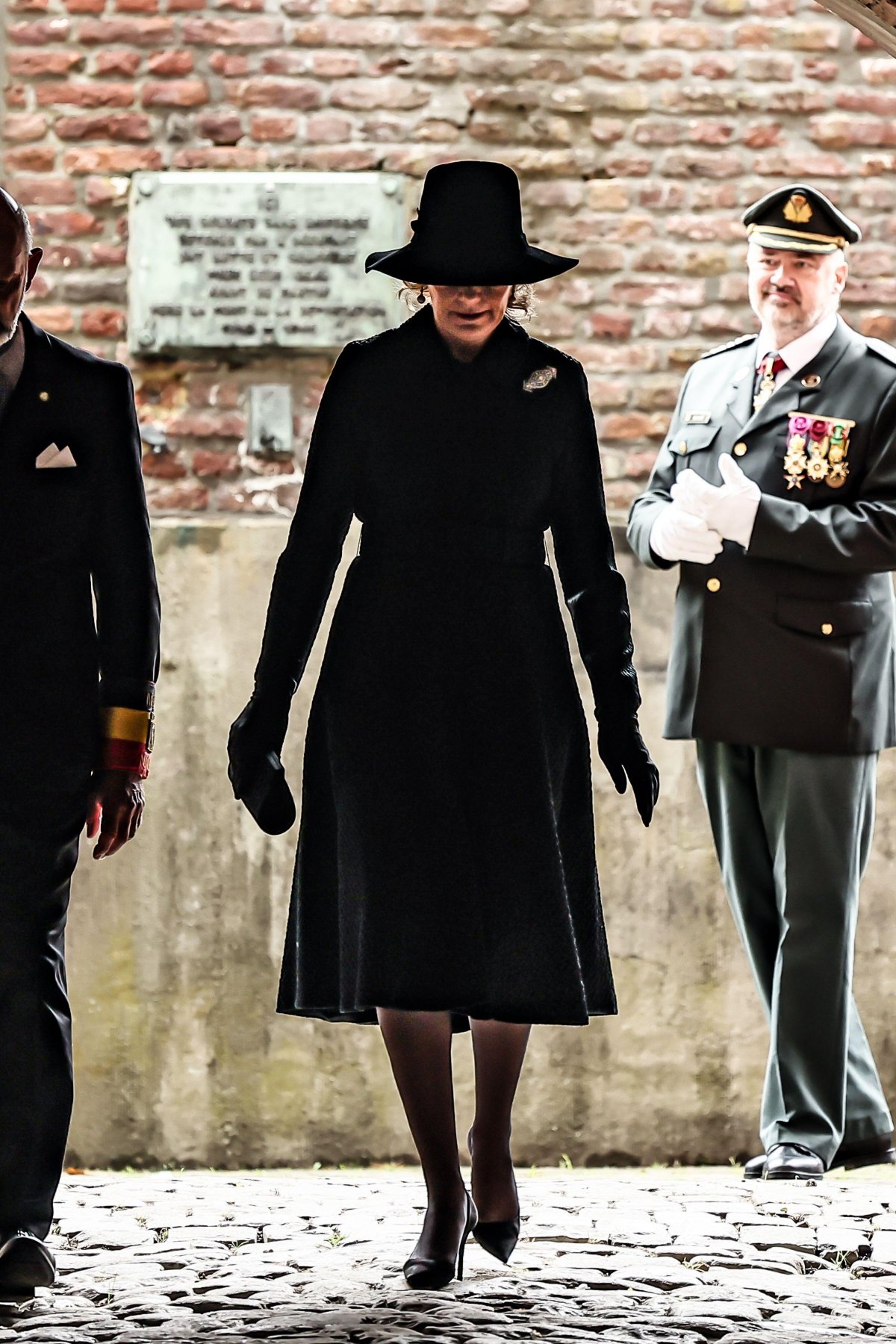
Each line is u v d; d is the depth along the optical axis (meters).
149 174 19.34
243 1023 17.53
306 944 9.14
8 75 19.48
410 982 8.64
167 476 19.23
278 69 19.52
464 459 9.06
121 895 17.62
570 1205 11.91
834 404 14.73
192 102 19.50
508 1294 8.91
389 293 19.27
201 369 19.33
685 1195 12.49
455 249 8.78
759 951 14.91
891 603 14.88
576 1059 17.48
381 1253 10.06
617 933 17.62
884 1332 8.39
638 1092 17.48
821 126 19.66
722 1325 8.34
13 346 9.20
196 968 17.58
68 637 9.16
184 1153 17.41
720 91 19.66
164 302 19.22
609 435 19.44
